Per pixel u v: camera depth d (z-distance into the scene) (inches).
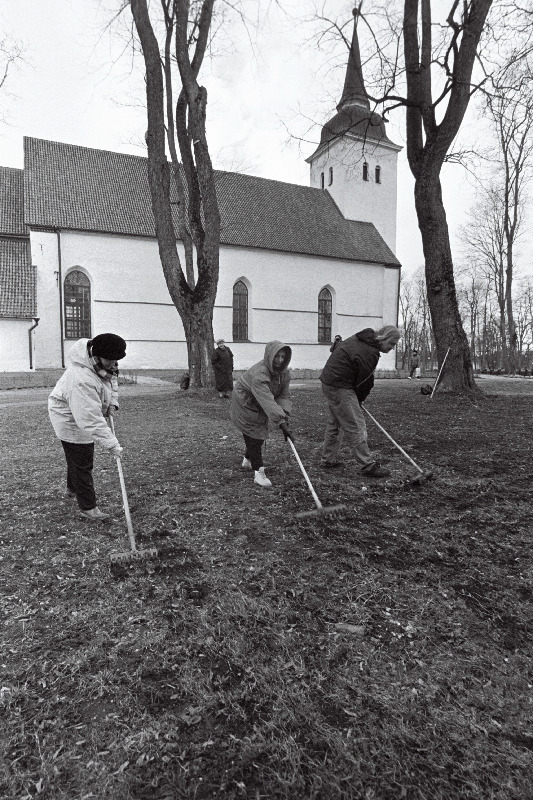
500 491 173.6
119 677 80.1
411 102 426.3
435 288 448.1
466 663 83.7
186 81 482.0
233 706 73.9
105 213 1071.0
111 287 1056.8
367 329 185.8
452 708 73.7
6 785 60.4
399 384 798.5
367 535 136.7
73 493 171.6
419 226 446.0
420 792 60.1
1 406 461.1
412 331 2620.6
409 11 421.7
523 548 128.4
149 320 1092.5
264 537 135.9
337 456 206.8
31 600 103.8
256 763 64.3
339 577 113.0
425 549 127.8
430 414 359.3
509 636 91.7
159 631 92.6
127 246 1064.8
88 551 127.6
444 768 63.6
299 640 89.9
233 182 1333.7
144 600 103.9
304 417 356.5
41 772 62.3
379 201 1448.1
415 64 424.2
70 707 73.6
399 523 144.6
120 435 291.9
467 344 456.4
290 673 81.4
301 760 64.9
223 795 59.7
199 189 514.9
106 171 1158.3
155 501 166.1
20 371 942.4
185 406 434.6
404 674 81.0
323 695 76.4
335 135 497.7
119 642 89.3
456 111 402.3
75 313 1045.2
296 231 1301.7
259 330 1229.1
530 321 2071.9
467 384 454.6
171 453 241.3
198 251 511.5
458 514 152.3
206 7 491.8
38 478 195.6
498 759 64.7
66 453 146.1
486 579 112.3
